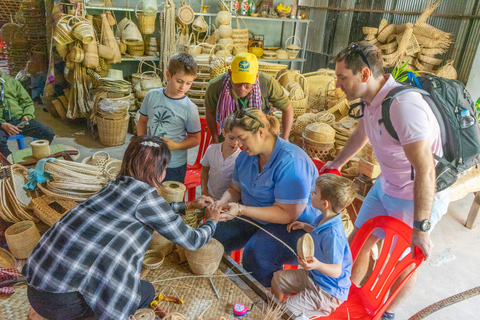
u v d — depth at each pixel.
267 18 6.76
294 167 1.81
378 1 6.34
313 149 3.63
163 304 1.47
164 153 1.31
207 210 1.67
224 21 5.99
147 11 5.38
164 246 1.72
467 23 5.08
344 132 3.76
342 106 4.71
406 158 1.87
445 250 3.26
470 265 3.09
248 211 1.80
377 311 1.67
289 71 5.32
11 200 2.21
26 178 2.47
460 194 3.14
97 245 1.18
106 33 5.08
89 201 1.27
